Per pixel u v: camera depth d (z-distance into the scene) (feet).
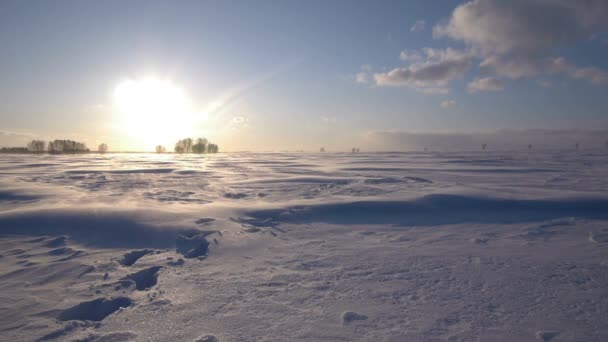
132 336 7.84
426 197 25.20
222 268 12.56
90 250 14.97
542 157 102.12
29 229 17.39
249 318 8.55
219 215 21.16
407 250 14.65
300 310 8.96
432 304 9.20
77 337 7.81
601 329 7.77
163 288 10.65
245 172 51.75
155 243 16.10
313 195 29.19
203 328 8.11
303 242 16.26
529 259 13.05
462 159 95.30
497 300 9.39
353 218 21.38
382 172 51.24
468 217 21.18
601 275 11.20
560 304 9.10
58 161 84.28
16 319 8.62
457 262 12.81
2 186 31.99
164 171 52.06
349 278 11.30
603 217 20.43
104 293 10.32
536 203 23.26
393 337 7.50
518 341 7.29
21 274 11.88
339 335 7.63
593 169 55.88
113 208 20.97
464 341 7.30
